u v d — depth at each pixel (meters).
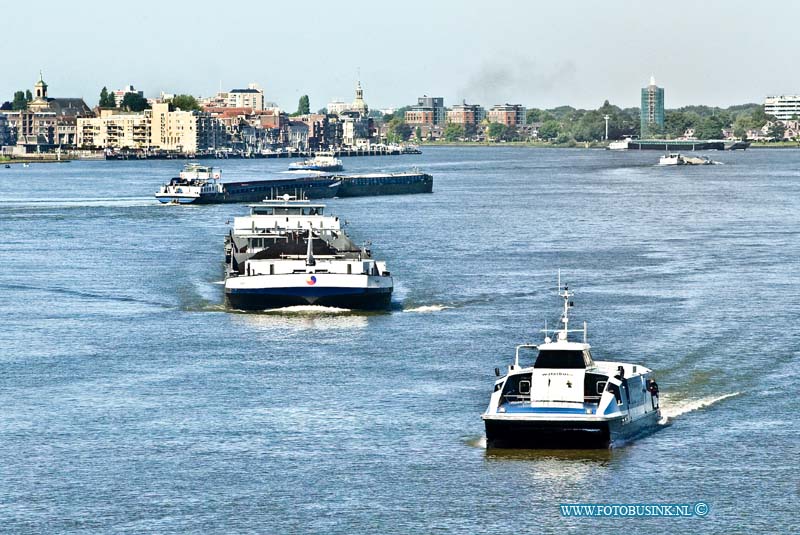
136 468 159.12
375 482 154.38
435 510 146.38
